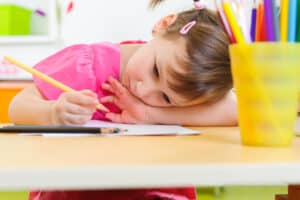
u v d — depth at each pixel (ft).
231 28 1.69
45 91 2.99
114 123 3.06
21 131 2.18
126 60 3.51
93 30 7.83
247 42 1.67
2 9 7.77
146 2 7.72
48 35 7.82
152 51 3.11
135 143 1.72
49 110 2.63
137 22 7.77
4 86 6.11
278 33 1.62
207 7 3.19
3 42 7.80
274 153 1.42
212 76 2.90
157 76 3.08
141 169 1.11
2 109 6.10
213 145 1.65
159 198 2.40
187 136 2.05
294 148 1.58
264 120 1.61
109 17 7.80
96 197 2.51
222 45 2.91
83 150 1.49
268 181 1.15
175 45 2.96
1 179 1.07
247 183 1.14
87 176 1.09
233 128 2.75
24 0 8.04
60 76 3.33
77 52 3.49
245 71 1.61
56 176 1.09
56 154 1.38
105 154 1.38
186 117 3.09
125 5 7.77
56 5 7.82
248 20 1.75
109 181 1.10
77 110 2.59
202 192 6.18
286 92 1.61
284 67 1.60
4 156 1.33
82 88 3.33
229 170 1.14
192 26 2.96
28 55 7.89
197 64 2.85
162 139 1.90
